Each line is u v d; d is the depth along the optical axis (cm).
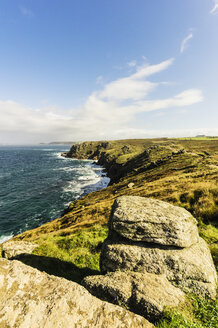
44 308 309
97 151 17462
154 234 633
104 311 337
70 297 342
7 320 276
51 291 346
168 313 402
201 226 999
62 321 296
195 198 1430
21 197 4750
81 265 863
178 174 3180
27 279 357
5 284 332
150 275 541
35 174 8044
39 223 3256
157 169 4478
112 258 625
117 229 675
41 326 281
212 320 387
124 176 5706
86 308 332
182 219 676
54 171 8962
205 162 3762
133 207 740
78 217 2358
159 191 2077
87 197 4166
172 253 594
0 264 376
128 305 442
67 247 1057
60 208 4003
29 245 989
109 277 544
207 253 634
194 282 514
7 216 3553
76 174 8281
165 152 7244
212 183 1655
